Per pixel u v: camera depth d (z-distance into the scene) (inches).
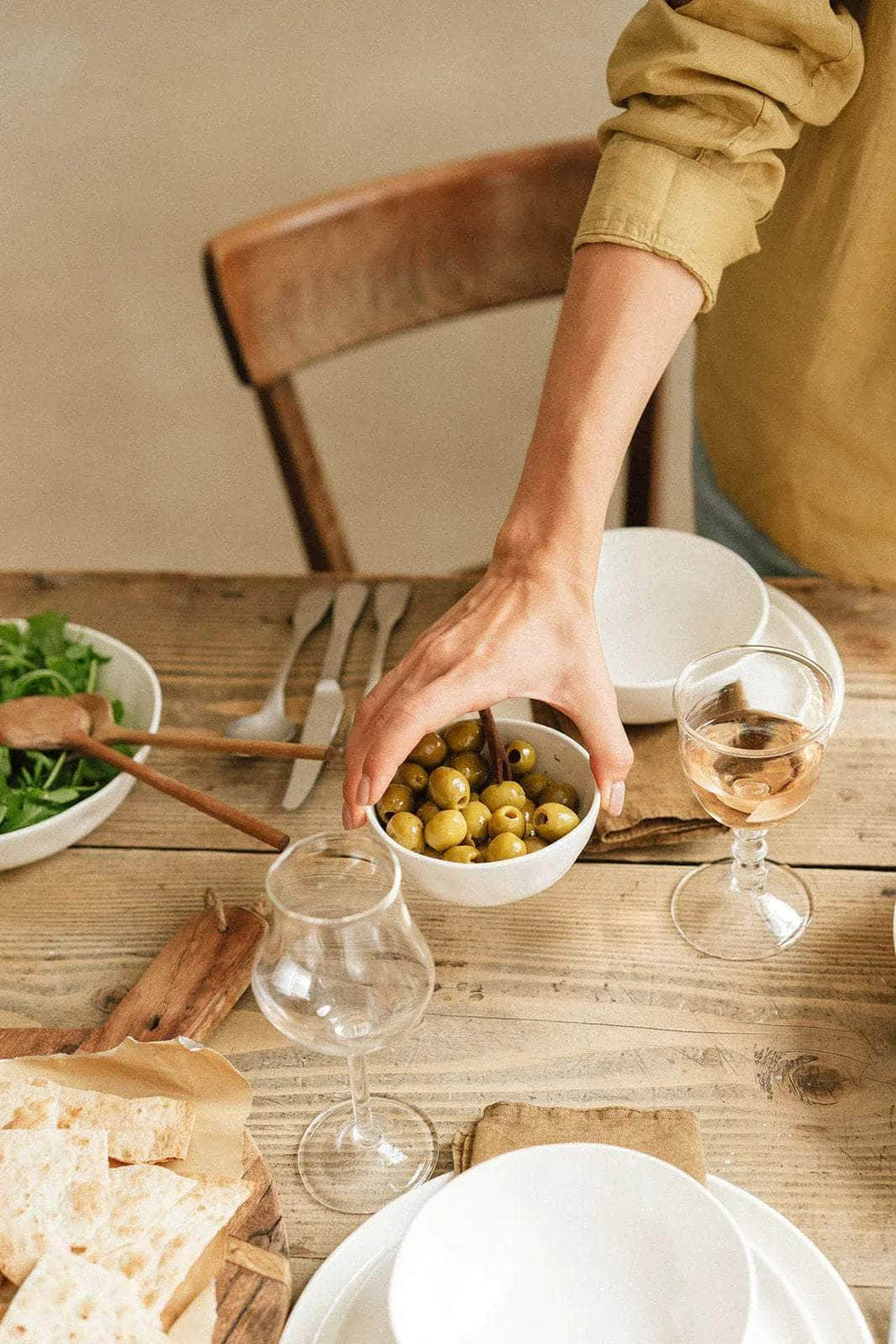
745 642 40.5
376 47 105.9
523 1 103.5
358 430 109.7
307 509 61.2
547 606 35.3
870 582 51.4
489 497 110.3
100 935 36.6
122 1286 25.7
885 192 41.0
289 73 106.7
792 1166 29.7
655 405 61.0
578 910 36.2
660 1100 31.3
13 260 111.6
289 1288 26.9
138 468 111.2
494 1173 26.7
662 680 40.9
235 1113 29.8
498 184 58.3
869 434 46.4
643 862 37.6
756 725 34.8
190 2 106.6
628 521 65.7
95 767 40.1
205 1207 27.4
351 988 26.9
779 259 44.9
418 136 107.6
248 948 34.7
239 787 40.9
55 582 50.4
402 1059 32.7
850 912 35.4
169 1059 30.6
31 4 107.8
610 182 37.5
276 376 57.4
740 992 33.6
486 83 105.3
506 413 109.8
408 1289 24.6
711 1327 24.8
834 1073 31.5
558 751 35.9
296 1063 32.9
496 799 34.5
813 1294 26.6
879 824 38.0
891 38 38.4
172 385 111.0
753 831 34.9
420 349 107.0
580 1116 30.1
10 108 109.3
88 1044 32.4
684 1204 25.9
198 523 110.3
